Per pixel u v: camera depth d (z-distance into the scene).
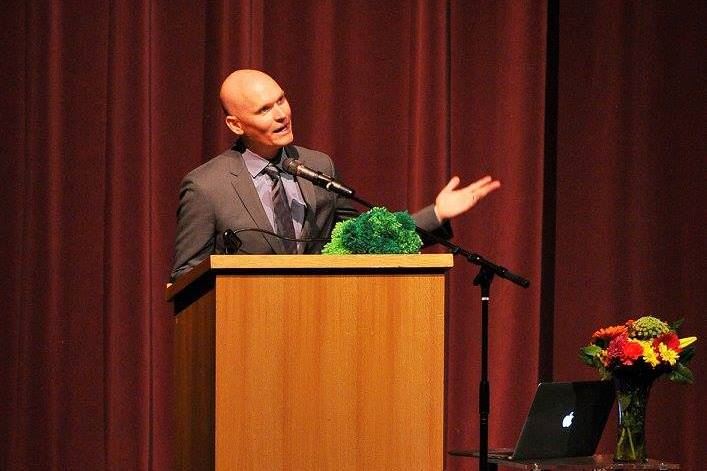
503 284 12.99
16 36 12.22
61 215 12.22
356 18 12.87
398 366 6.29
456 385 12.90
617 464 8.69
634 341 9.07
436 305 6.33
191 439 6.95
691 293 13.55
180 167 12.47
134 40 12.23
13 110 12.18
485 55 13.19
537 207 13.03
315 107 12.69
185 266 8.42
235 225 8.49
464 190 7.86
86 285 12.27
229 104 8.75
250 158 8.88
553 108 13.59
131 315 12.18
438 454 6.28
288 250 8.52
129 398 12.14
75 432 12.21
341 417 6.23
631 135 13.56
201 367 6.63
